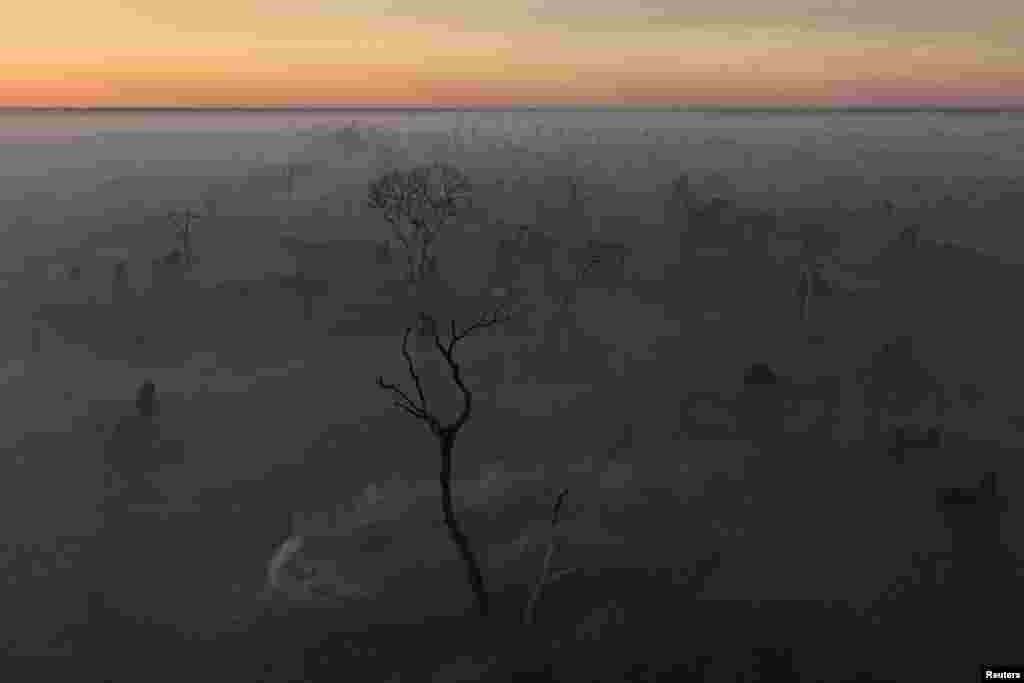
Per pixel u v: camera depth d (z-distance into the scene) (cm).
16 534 3388
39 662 2692
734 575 3038
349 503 3597
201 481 3800
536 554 3191
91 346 5641
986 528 3269
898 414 4381
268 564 3192
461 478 3809
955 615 2797
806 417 4344
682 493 3588
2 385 4941
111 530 3431
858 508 3444
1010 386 4762
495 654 2667
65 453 4072
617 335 5712
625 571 3072
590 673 2577
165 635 2820
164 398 4703
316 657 2700
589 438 4159
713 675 2559
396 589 3020
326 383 4947
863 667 2572
